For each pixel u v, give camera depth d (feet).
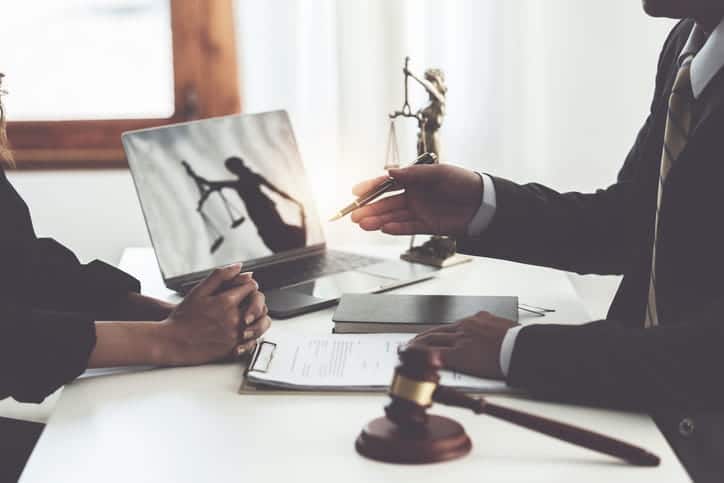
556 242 5.24
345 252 6.24
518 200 5.18
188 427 3.67
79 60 9.27
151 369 4.33
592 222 5.29
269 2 8.46
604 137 8.48
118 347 4.26
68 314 4.33
